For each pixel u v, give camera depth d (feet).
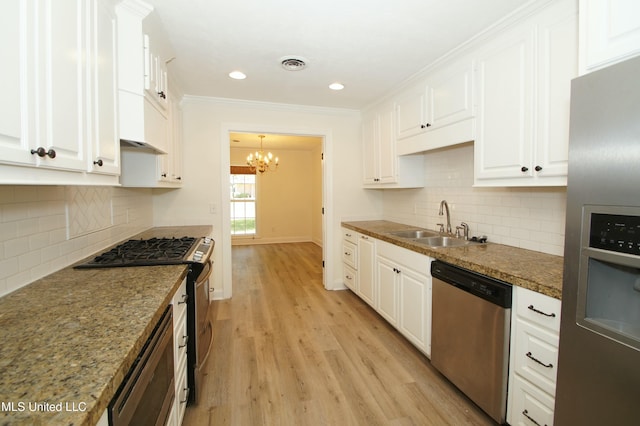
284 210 26.12
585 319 3.40
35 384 2.15
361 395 6.31
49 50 3.02
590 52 3.78
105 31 4.42
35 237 4.62
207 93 10.70
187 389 5.71
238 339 8.68
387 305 9.23
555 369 4.30
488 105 6.45
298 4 5.63
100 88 4.22
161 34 6.57
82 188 5.98
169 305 4.41
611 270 3.34
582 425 3.50
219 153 11.53
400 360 7.61
